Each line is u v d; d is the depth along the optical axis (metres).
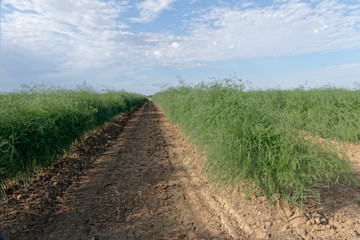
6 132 5.26
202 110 7.26
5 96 8.62
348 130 8.03
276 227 4.19
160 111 31.41
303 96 12.07
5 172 5.09
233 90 7.17
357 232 3.88
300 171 4.40
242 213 4.71
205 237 4.26
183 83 14.82
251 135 4.73
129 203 5.55
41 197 5.58
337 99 10.92
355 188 5.40
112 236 4.36
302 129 4.91
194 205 5.37
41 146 6.06
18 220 4.63
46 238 4.31
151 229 4.54
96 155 9.61
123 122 20.27
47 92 10.85
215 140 5.22
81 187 6.50
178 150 10.07
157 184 6.55
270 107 5.51
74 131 8.36
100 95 17.19
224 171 5.05
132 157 9.26
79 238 4.30
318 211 4.51
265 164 4.45
